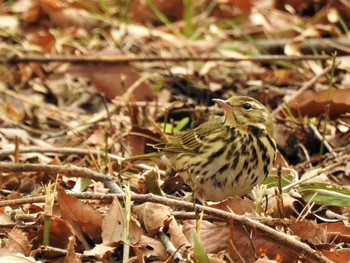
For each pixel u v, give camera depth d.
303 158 12.91
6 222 9.42
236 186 10.57
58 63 15.90
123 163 11.94
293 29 17.33
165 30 17.70
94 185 10.83
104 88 14.81
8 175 11.46
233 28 17.77
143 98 14.67
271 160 10.72
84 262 8.84
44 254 8.83
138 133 12.76
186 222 9.28
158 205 9.34
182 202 9.33
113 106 14.56
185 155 10.77
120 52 16.00
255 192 10.72
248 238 9.01
